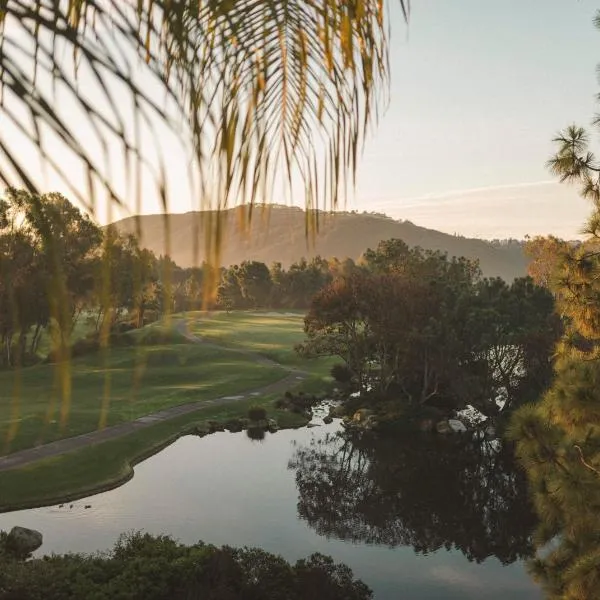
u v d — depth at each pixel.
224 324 107.56
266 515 30.45
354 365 55.78
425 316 48.72
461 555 26.45
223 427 47.22
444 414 49.84
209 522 29.30
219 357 75.44
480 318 46.34
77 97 0.88
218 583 17.11
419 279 54.84
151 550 18.48
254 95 1.33
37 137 0.84
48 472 32.69
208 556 18.02
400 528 29.42
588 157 9.62
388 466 38.88
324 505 31.86
